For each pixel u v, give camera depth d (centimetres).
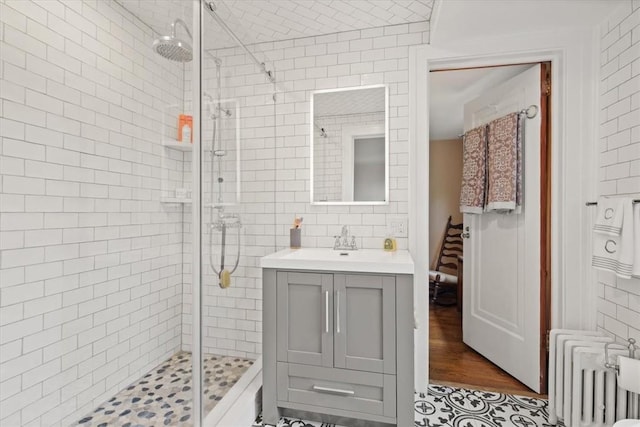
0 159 137
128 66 171
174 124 169
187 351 164
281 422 183
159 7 171
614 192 177
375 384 169
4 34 138
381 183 224
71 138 159
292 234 230
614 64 178
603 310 185
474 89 300
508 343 234
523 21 188
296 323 179
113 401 159
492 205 239
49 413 148
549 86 210
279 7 202
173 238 169
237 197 201
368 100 226
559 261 202
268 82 234
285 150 239
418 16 211
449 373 237
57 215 152
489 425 179
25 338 142
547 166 211
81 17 162
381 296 169
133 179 171
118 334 166
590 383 158
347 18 213
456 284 403
